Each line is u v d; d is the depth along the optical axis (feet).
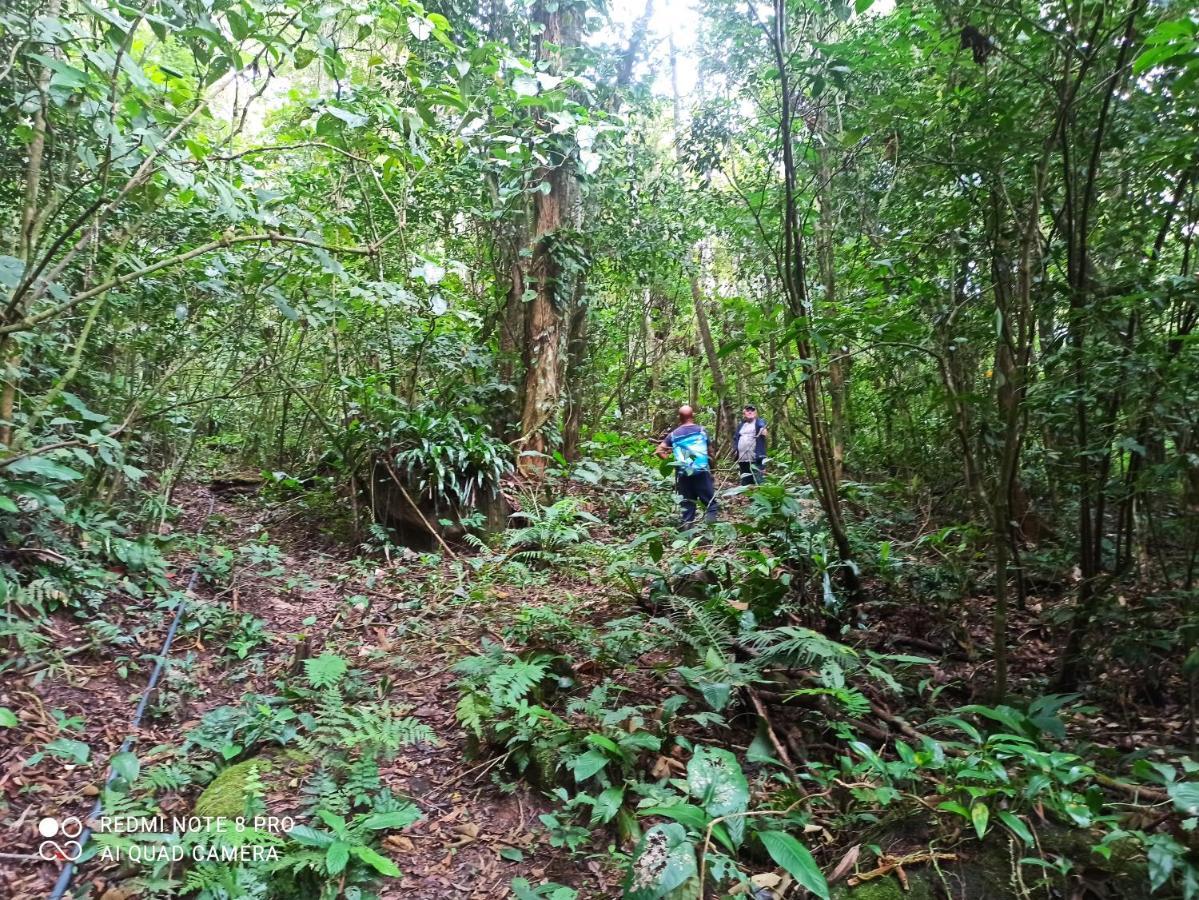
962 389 13.74
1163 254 11.35
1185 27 7.80
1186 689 10.28
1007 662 11.99
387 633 14.39
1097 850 6.59
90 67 9.54
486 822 8.86
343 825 7.98
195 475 24.77
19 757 8.77
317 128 12.04
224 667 12.28
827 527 15.52
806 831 7.92
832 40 17.67
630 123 29.73
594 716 10.04
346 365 24.38
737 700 10.63
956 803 7.36
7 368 10.75
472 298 29.32
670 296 38.68
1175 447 9.34
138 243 14.01
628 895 5.98
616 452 31.71
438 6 22.63
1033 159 10.65
